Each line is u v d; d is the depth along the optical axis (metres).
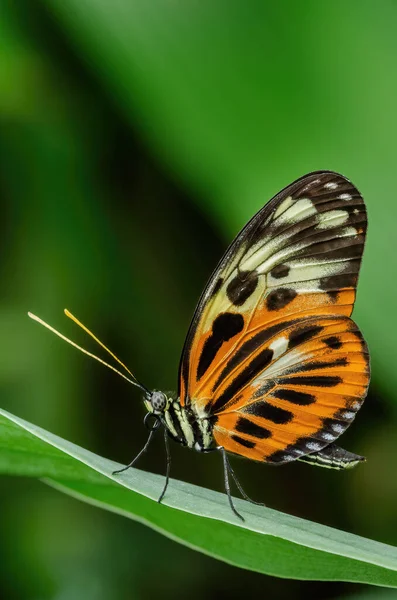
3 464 0.48
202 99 0.52
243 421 0.52
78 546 0.57
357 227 0.52
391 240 0.52
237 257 0.52
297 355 0.52
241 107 0.52
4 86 0.56
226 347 0.52
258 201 0.52
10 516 0.57
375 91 0.52
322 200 0.52
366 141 0.52
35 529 0.57
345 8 0.53
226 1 0.53
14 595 0.57
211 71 0.52
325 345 0.52
